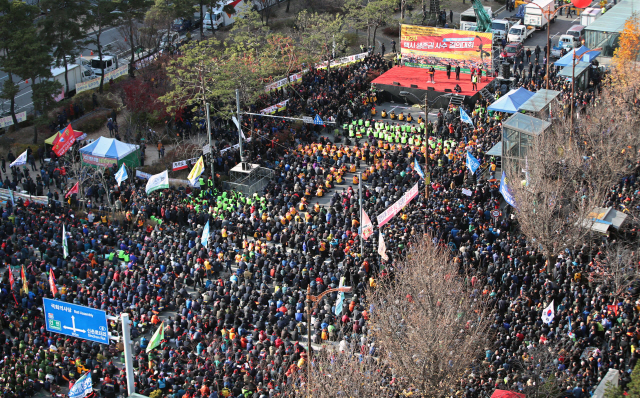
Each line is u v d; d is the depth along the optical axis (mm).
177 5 90688
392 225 51875
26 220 55469
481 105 76875
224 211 58031
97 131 77312
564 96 72312
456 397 36969
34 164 68938
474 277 44844
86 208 60344
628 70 69125
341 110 75750
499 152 61625
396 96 83000
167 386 38594
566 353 38188
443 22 101375
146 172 67250
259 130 71000
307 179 63875
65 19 78625
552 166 52719
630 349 38781
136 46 93875
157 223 56938
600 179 52219
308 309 34812
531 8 98562
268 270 49156
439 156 64500
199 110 72688
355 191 59594
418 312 38281
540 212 46812
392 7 95688
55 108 78938
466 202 55062
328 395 33188
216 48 95062
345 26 97812
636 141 57406
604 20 89875
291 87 79750
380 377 36156
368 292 42688
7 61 71812
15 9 73938
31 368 40438
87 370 40062
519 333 40531
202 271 49906
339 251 50719
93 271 49125
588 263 46594
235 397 37344
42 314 45062
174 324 44031
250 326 44031
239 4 105312
